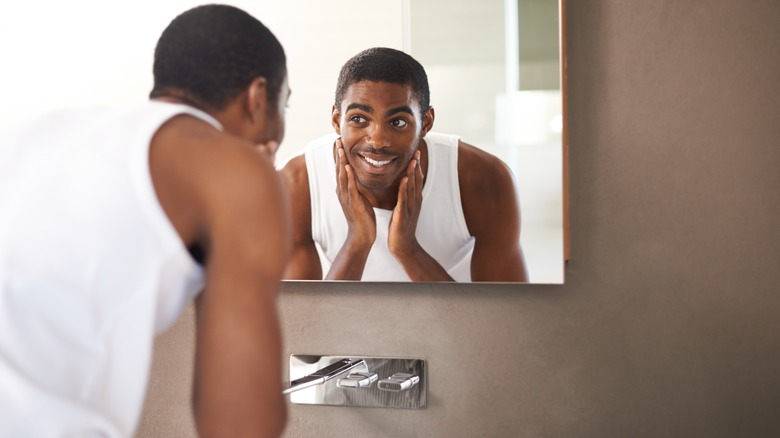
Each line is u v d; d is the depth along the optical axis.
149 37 1.54
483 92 1.41
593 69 1.40
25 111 1.58
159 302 0.81
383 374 1.47
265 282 0.77
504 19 1.40
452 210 1.43
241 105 0.93
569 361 1.42
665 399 1.39
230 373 0.74
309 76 1.49
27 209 0.78
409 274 1.46
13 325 0.74
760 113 1.35
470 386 1.45
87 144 0.81
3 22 1.58
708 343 1.37
